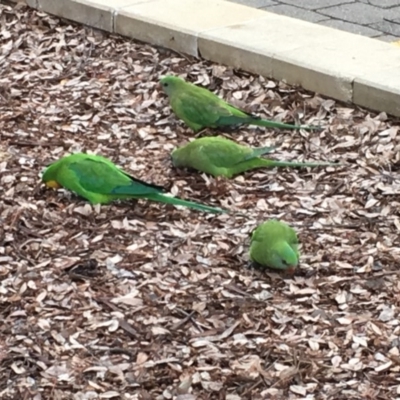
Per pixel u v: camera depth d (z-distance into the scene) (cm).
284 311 325
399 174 376
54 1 470
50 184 366
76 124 407
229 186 372
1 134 400
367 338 317
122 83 429
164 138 400
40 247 347
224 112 397
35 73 438
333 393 303
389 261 341
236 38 431
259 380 306
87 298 329
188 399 302
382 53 420
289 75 418
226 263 341
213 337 318
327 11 484
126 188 360
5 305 327
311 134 397
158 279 335
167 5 458
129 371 309
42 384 306
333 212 361
